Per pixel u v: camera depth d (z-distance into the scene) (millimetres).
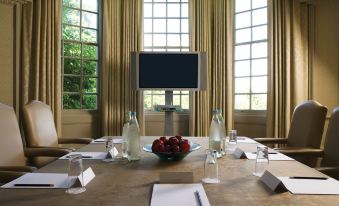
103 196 1020
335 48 3799
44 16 3572
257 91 4398
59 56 3738
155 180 1220
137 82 4113
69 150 2053
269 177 1163
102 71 4340
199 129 4309
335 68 3814
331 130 2041
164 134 4137
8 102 3113
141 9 4371
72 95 4191
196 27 4398
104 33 4242
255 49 4418
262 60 4344
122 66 4301
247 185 1154
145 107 4633
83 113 4234
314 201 973
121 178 1251
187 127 4566
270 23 4043
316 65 3908
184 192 1047
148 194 1044
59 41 3742
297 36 3930
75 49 4215
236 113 4574
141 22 4371
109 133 4227
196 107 4352
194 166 1475
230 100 4375
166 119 4102
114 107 4254
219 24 4379
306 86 3930
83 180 1147
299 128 2504
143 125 4348
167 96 4207
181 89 4145
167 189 1078
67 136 4023
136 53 4113
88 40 4340
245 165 1501
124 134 1777
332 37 3811
